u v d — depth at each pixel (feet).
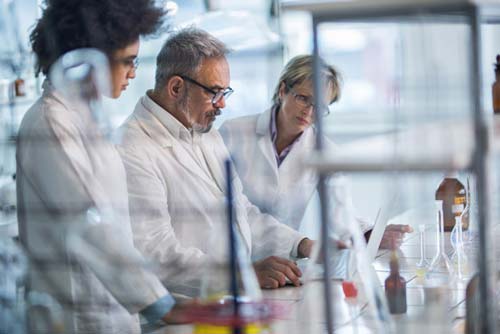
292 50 9.94
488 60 10.91
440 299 6.24
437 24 5.26
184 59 8.97
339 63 10.69
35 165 7.22
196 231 8.61
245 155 9.84
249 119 9.95
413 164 4.51
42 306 6.98
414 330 6.15
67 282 7.06
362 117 6.43
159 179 8.64
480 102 4.79
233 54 9.64
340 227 6.33
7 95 7.70
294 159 9.96
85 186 7.20
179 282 7.74
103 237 7.09
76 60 7.38
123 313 7.16
